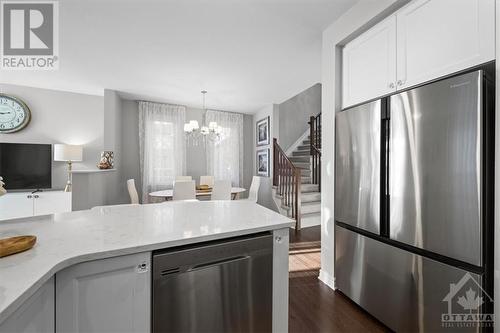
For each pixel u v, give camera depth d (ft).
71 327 2.68
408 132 4.56
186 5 6.34
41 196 11.80
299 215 12.78
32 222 4.09
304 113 20.74
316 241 10.98
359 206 5.77
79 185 10.43
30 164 12.30
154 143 16.17
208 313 3.45
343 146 6.31
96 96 14.38
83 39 8.02
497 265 3.52
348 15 6.42
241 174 19.45
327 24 7.12
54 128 13.48
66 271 2.66
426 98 4.23
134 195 12.21
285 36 7.83
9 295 1.90
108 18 6.89
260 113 18.65
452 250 3.88
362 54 6.18
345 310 5.87
